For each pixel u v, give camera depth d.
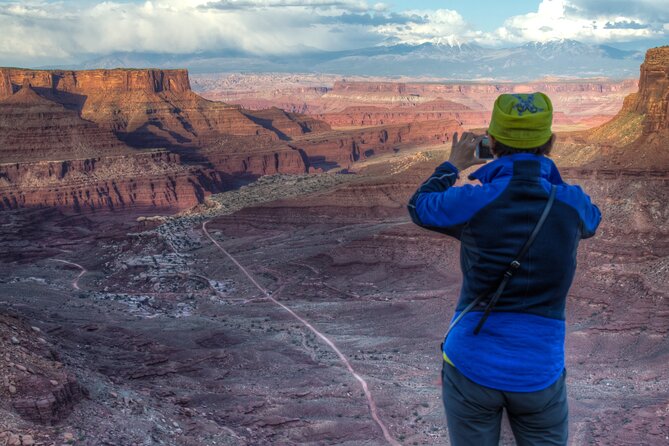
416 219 5.59
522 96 5.48
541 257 5.13
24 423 16.41
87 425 18.42
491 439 5.39
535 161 5.36
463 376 5.39
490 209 5.23
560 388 5.37
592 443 25.62
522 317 5.22
